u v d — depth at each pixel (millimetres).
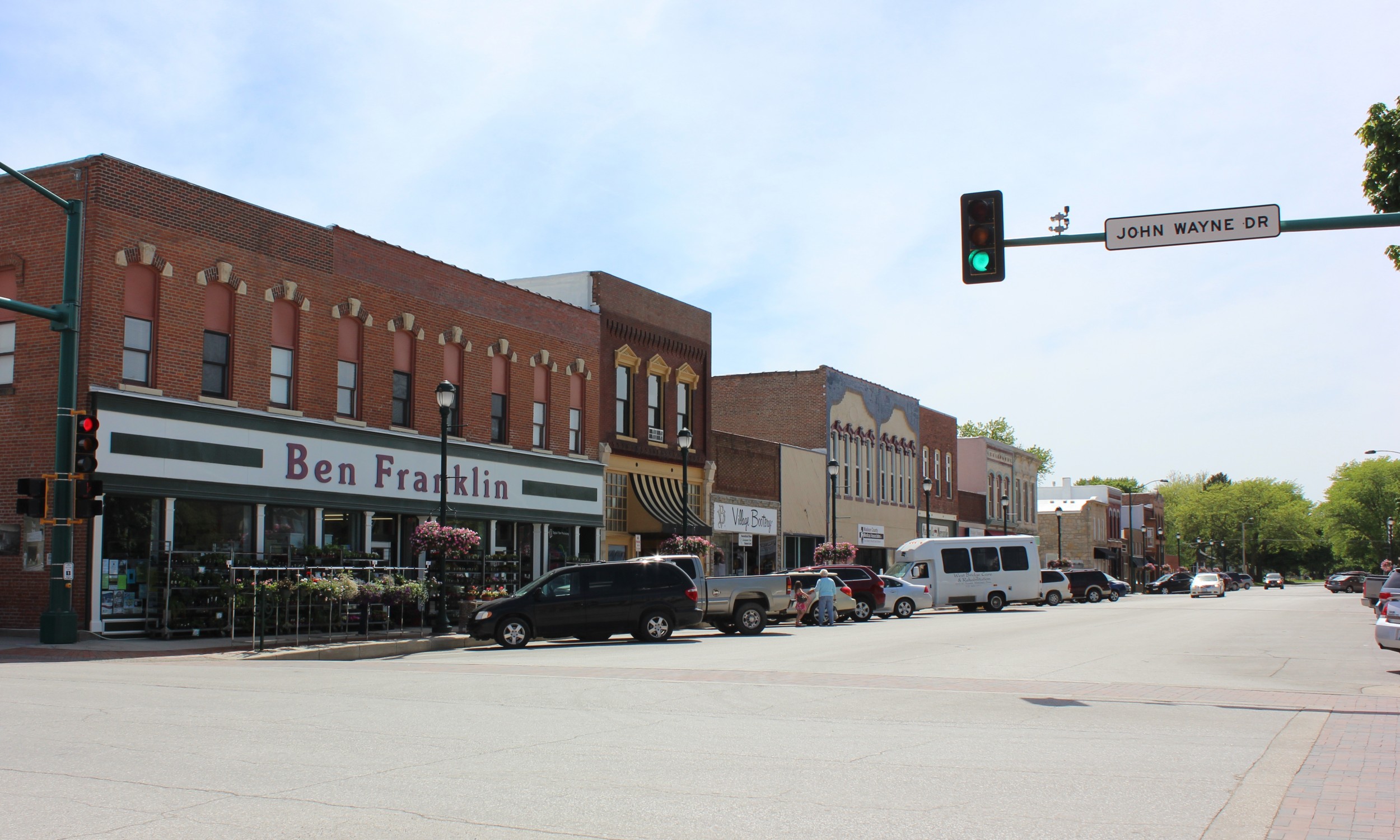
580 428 39125
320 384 29203
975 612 46094
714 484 46031
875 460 60656
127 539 24125
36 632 23562
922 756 9773
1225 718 12312
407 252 32125
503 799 7918
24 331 24500
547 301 37656
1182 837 6965
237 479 26422
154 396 24688
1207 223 16312
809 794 8172
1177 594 92250
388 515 31078
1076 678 16844
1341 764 9438
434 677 16688
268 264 27938
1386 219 15578
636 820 7305
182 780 8523
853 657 20500
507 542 35469
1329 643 24953
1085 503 98938
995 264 16766
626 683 15742
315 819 7285
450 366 33719
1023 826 7211
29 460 24062
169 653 21453
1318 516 170250
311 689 14898
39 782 8414
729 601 28797
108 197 24203
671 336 44031
